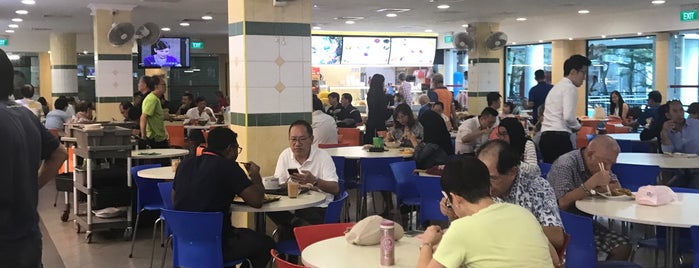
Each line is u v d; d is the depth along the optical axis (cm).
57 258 620
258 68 625
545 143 659
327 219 425
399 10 1238
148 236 706
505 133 492
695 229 336
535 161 493
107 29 1167
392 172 676
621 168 590
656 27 1257
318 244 330
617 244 436
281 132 639
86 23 1477
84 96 2023
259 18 623
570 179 439
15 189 260
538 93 1067
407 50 1786
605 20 1357
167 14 1275
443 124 754
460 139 856
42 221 786
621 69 1433
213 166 420
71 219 797
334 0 1080
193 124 1265
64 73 1741
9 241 258
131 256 622
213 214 393
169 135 1133
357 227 329
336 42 1720
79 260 613
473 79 1484
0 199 255
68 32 1730
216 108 1695
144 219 739
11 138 258
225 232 421
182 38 1667
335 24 1520
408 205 649
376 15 1323
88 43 1856
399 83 1788
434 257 252
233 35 642
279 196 473
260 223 477
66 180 753
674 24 1223
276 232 483
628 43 1411
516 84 1727
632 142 850
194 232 400
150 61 1638
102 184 682
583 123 1255
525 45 1681
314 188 498
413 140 829
